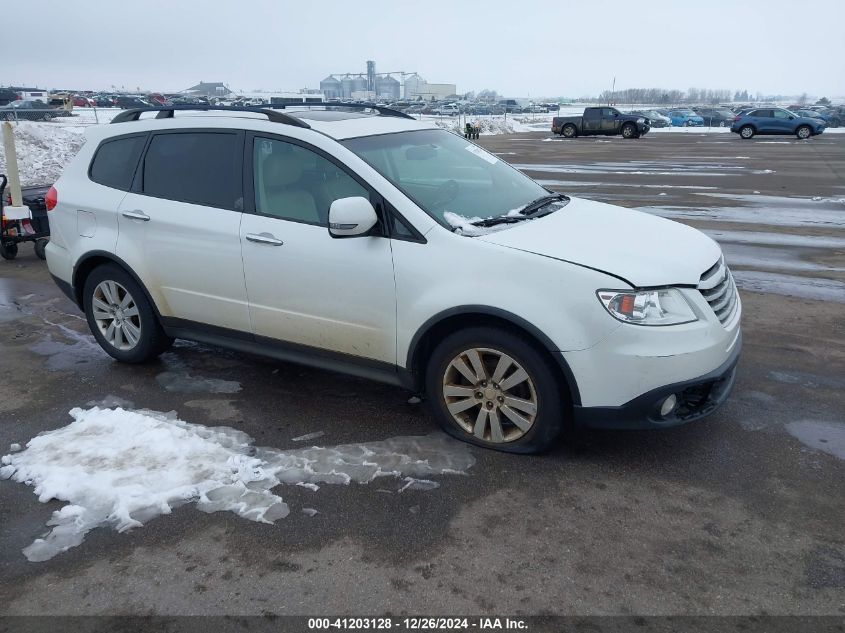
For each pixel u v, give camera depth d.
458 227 3.62
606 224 4.00
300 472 3.54
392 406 4.29
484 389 3.65
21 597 2.71
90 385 4.71
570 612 2.58
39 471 3.55
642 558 2.86
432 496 3.32
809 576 2.74
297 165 4.05
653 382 3.25
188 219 4.40
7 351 5.39
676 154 23.86
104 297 5.04
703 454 3.67
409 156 4.24
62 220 5.08
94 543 3.02
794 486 3.37
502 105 84.50
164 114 4.84
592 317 3.26
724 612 2.56
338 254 3.83
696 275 3.43
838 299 6.40
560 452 3.71
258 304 4.22
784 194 13.21
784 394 4.39
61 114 32.59
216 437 3.91
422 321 3.62
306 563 2.87
